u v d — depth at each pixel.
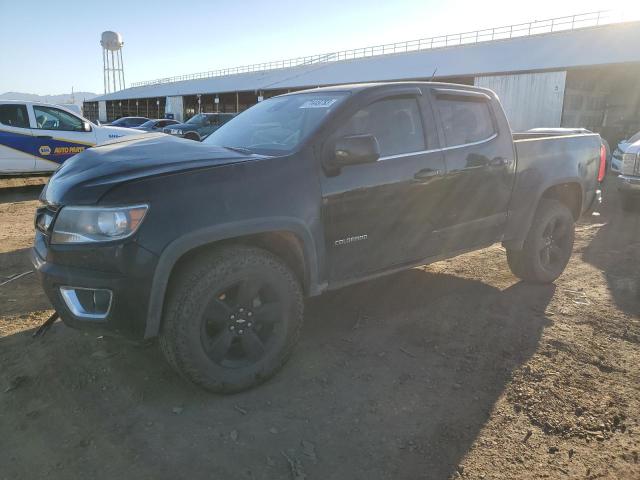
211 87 48.47
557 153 4.73
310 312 4.21
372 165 3.39
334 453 2.51
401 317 4.11
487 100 4.27
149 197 2.62
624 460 2.48
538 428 2.71
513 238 4.53
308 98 3.80
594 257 5.95
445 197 3.83
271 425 2.72
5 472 2.36
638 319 4.11
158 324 2.71
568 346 3.62
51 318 3.55
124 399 2.94
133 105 66.25
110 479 2.32
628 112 26.62
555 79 21.61
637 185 8.55
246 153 3.23
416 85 3.78
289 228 3.01
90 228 2.64
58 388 3.04
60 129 11.29
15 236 6.98
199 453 2.49
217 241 2.89
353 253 3.40
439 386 3.11
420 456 2.49
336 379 3.18
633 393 3.05
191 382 2.85
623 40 22.86
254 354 3.02
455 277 5.12
